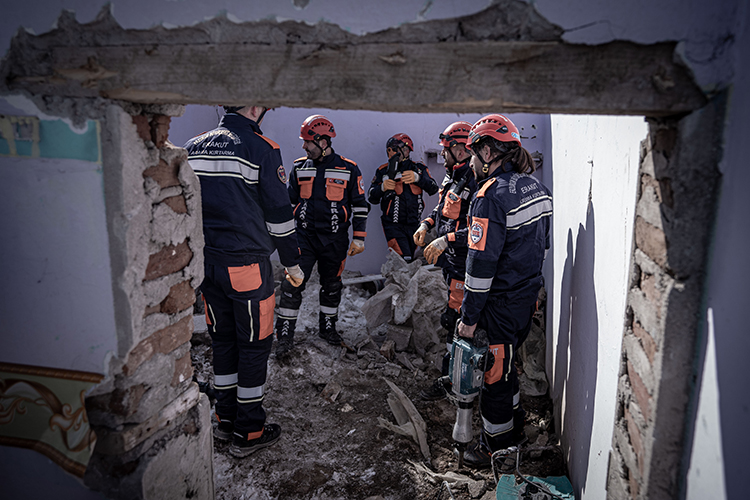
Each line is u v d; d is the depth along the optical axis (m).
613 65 1.06
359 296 5.07
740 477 0.83
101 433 1.62
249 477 2.54
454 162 3.26
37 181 1.46
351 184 3.93
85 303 1.52
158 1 1.26
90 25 1.32
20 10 1.35
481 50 1.12
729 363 0.89
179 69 1.30
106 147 1.40
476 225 2.25
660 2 1.00
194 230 1.82
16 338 1.60
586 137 2.28
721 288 0.95
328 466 2.62
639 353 1.28
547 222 2.45
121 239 1.45
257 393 2.61
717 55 0.98
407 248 4.83
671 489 1.12
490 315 2.38
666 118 1.12
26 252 1.52
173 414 1.81
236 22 1.23
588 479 1.94
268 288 2.51
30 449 1.62
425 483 2.50
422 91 1.18
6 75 1.40
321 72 1.22
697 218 1.03
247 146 2.33
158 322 1.68
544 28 1.08
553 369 3.20
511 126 2.38
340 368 3.66
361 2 1.16
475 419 3.05
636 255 1.36
